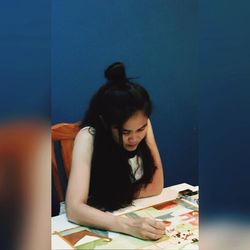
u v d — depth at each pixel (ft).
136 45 5.28
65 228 3.15
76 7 4.70
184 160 6.11
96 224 3.14
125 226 3.05
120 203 3.66
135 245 2.87
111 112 3.79
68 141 4.45
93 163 3.82
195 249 2.81
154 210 3.57
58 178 4.44
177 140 5.97
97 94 4.00
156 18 5.41
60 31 4.63
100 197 3.66
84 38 4.83
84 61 4.88
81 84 4.91
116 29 5.07
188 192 4.01
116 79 3.88
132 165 3.99
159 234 2.97
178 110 5.88
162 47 5.55
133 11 5.17
